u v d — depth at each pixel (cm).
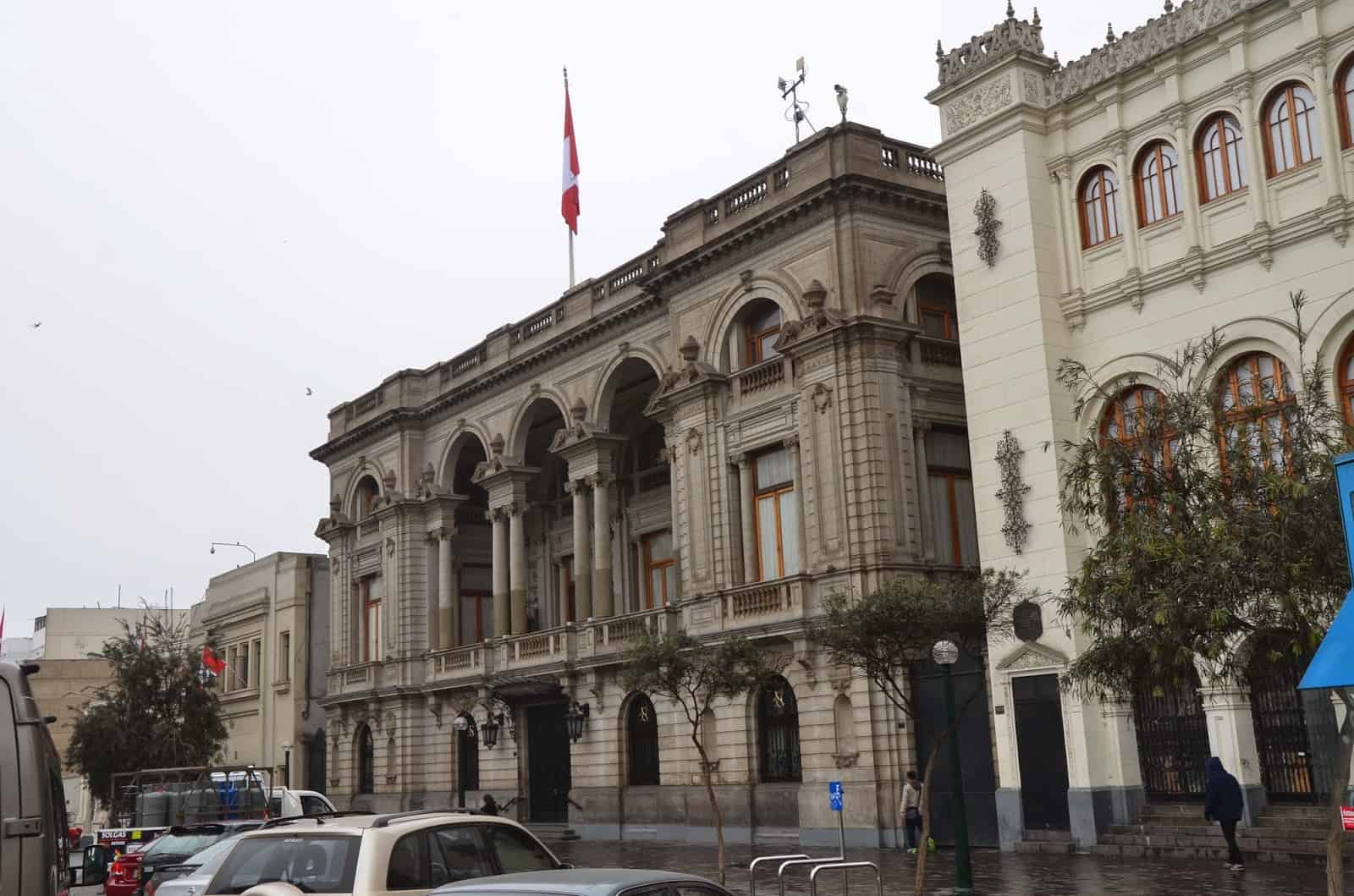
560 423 5153
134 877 2162
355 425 5816
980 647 3067
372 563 5631
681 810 3762
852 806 3200
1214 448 1603
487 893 834
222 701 7062
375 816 1223
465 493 5581
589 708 4231
